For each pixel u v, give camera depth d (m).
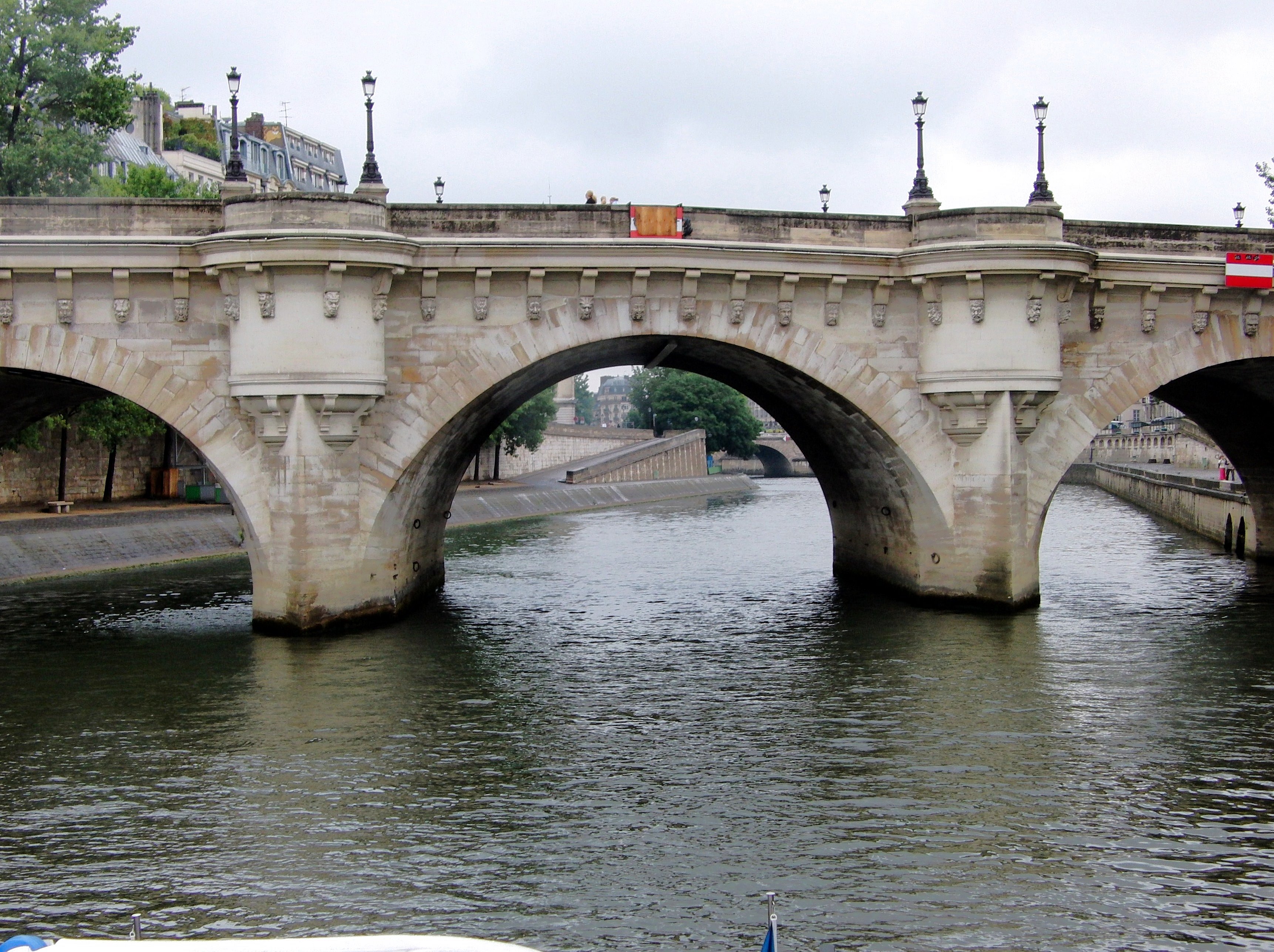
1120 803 21.78
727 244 34.84
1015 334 35.91
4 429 42.28
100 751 24.81
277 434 33.25
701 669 32.00
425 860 19.59
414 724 26.75
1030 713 27.23
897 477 39.56
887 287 36.56
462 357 34.41
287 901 18.14
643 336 35.56
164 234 33.66
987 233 35.84
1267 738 25.34
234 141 35.00
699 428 155.38
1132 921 17.50
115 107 53.69
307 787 22.80
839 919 17.55
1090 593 43.53
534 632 37.28
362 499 34.66
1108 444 174.25
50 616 40.12
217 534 62.09
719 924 17.42
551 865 19.41
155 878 18.92
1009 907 17.89
